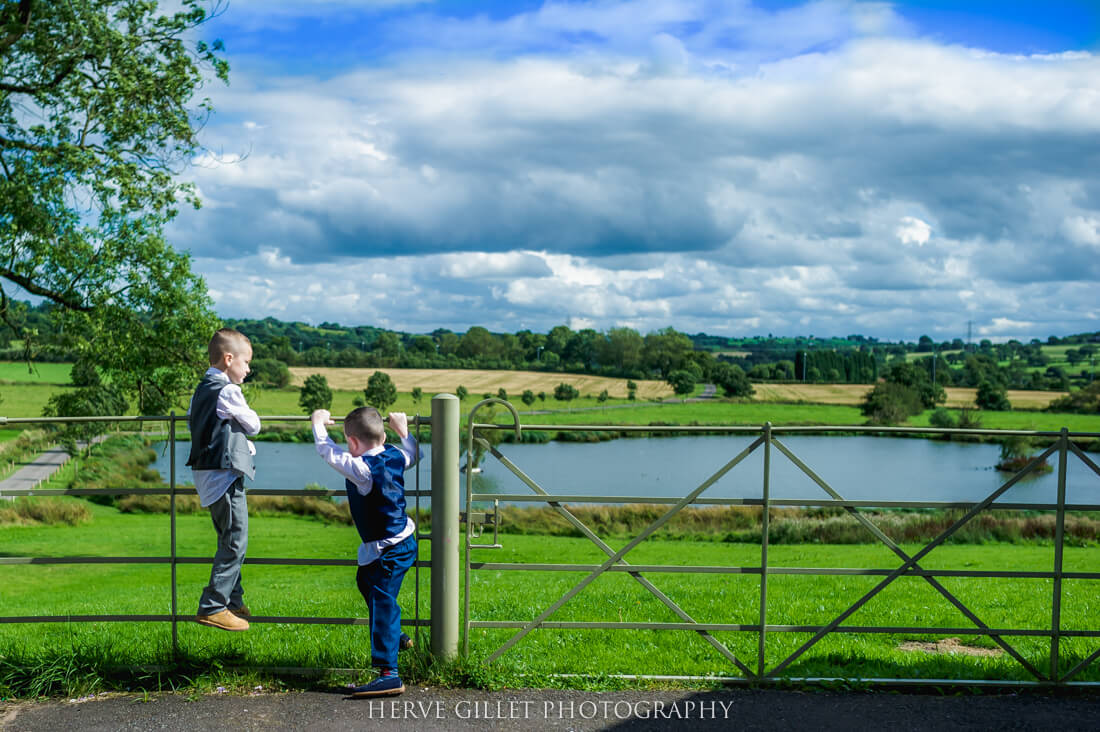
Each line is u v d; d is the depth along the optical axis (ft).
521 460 242.99
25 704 14.46
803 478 211.61
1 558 15.56
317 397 370.53
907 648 23.11
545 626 16.20
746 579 44.19
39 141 63.87
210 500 14.93
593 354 606.96
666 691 15.34
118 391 75.10
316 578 51.72
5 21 60.49
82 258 67.62
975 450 286.46
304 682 15.39
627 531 92.32
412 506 51.72
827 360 639.76
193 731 13.25
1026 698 15.21
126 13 64.85
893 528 84.99
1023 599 35.06
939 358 652.89
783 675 16.22
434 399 15.53
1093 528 81.71
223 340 15.51
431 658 15.70
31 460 145.38
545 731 13.39
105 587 53.78
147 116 64.28
